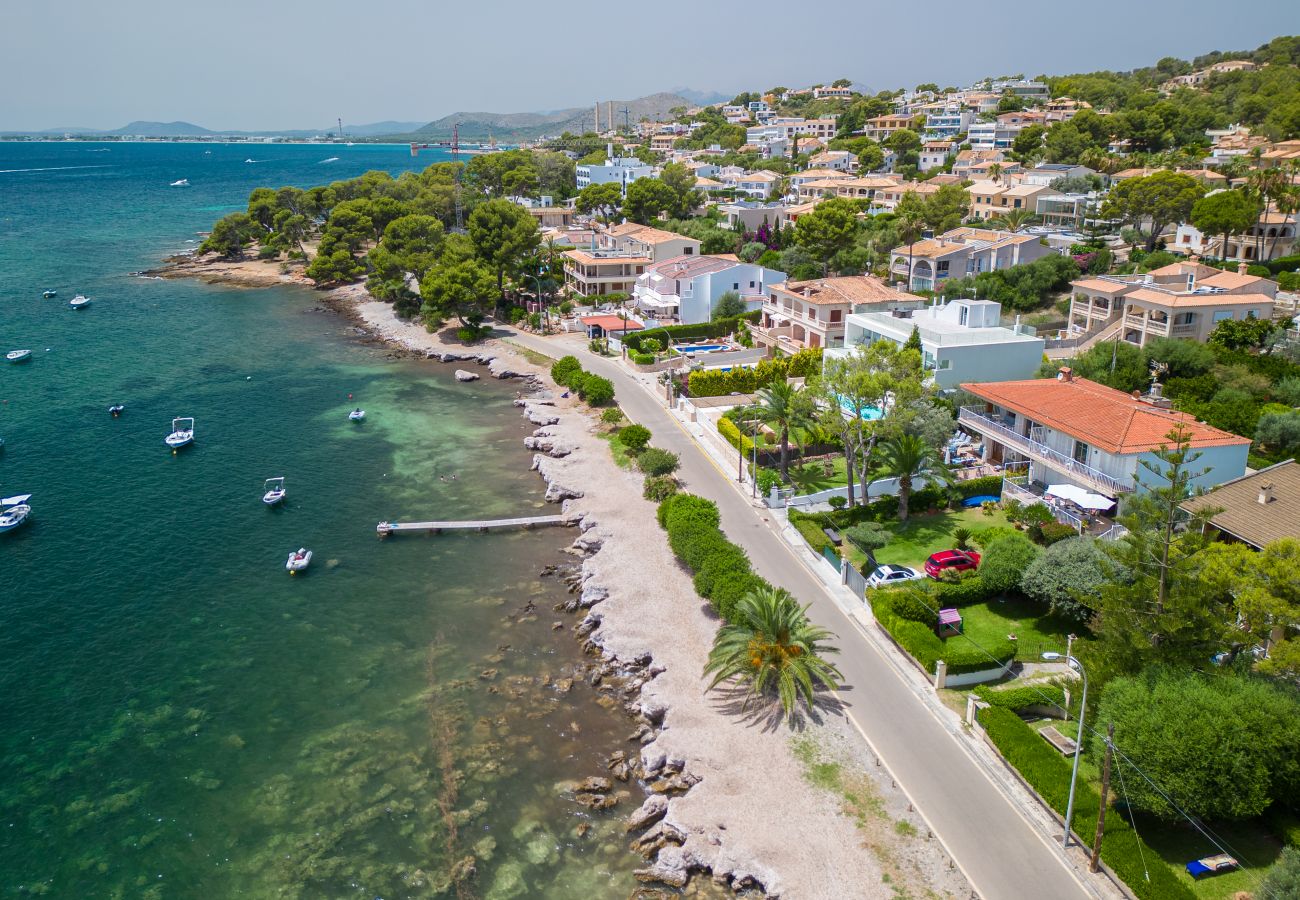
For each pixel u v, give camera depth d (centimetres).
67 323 13700
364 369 11650
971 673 4662
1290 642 3778
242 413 9888
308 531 7119
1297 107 18425
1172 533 4331
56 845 4012
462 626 5788
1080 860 3534
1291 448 6594
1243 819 3519
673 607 5762
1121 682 3706
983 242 12900
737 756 4325
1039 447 6619
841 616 5412
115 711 4934
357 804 4250
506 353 12025
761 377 9544
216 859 3938
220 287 16762
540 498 7706
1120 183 13475
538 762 4525
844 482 7306
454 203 19200
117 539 6931
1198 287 9438
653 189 18912
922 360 7506
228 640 5619
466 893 3741
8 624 5750
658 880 3747
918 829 3766
